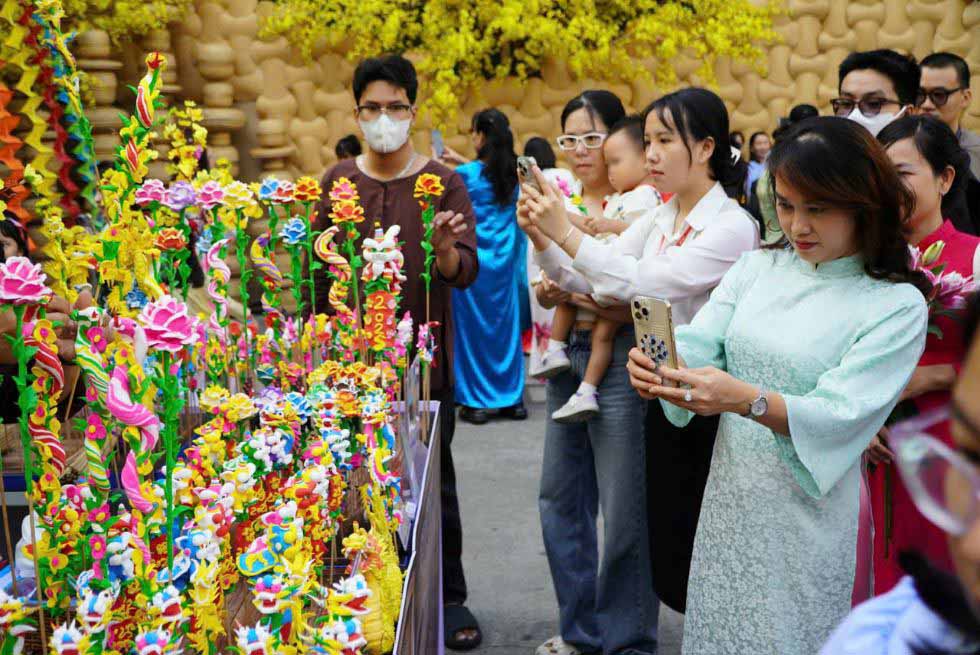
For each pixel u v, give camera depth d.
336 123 7.75
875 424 1.84
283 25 7.39
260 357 2.39
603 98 3.32
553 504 3.16
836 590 1.92
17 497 2.23
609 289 2.53
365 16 7.33
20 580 1.63
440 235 2.95
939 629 0.84
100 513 1.34
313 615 1.54
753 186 5.62
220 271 2.25
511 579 3.90
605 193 3.39
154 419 1.27
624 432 2.88
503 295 5.71
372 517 1.79
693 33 7.75
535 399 6.41
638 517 2.90
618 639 2.94
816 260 1.89
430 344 2.66
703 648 2.03
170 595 1.25
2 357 1.98
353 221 2.35
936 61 3.83
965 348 0.73
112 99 6.98
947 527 0.72
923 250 2.43
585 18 7.36
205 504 1.41
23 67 2.06
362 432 1.86
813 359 1.87
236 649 1.29
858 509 1.94
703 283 2.49
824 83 8.12
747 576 1.94
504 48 7.56
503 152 5.50
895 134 2.40
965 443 0.72
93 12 6.82
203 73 7.49
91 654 1.22
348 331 2.31
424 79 7.69
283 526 1.31
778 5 7.95
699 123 2.49
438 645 2.89
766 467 1.92
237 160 7.75
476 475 5.03
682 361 2.03
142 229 1.62
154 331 1.24
